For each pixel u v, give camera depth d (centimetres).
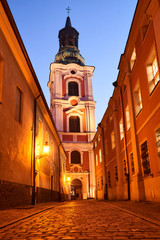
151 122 1092
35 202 1334
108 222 553
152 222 519
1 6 870
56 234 430
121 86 1722
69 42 5431
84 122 4369
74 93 4581
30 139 1341
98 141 3038
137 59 1285
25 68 1221
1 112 892
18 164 1090
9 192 952
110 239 381
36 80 1385
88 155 4191
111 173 2255
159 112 988
